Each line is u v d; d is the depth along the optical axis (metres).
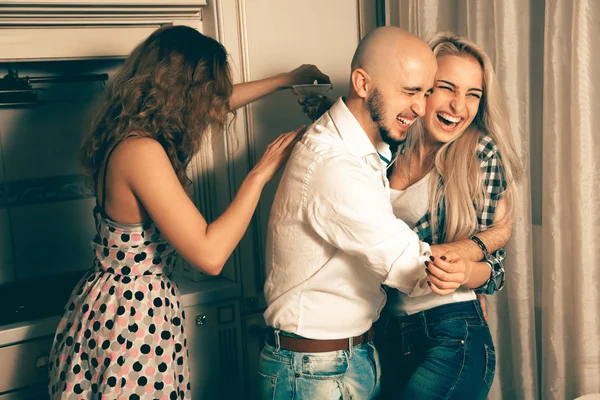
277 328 1.61
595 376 1.98
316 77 2.10
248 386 2.39
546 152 2.00
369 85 1.54
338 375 1.58
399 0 2.37
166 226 1.51
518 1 2.02
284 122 2.35
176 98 1.56
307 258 1.55
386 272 1.46
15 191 2.38
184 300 2.18
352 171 1.47
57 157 2.43
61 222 2.48
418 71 1.51
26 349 1.98
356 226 1.45
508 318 2.22
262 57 2.27
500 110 1.76
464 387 1.65
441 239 1.75
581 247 1.94
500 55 2.04
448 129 1.73
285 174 1.59
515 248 2.10
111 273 1.63
